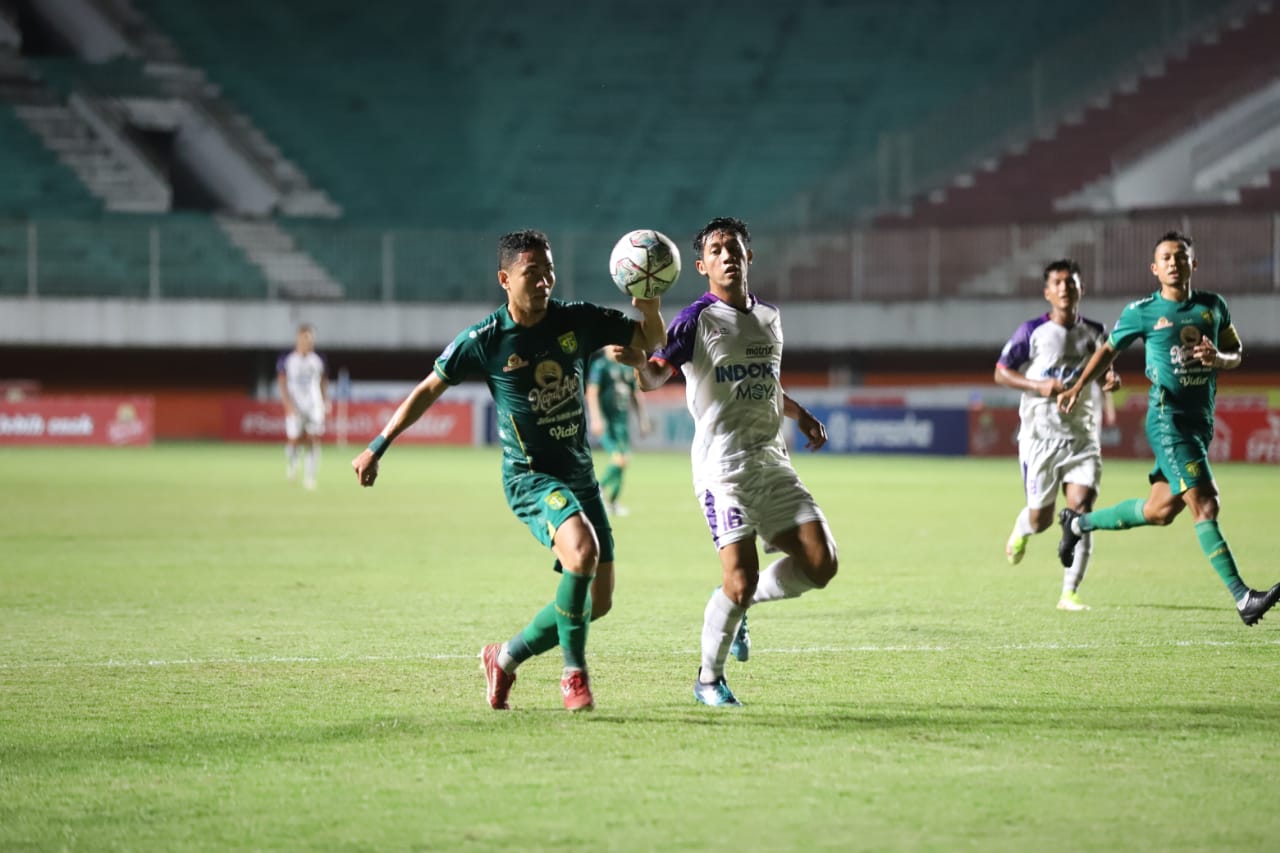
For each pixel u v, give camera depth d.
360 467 24.11
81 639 32.16
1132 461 118.75
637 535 58.25
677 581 43.25
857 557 49.41
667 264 24.30
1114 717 23.50
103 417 138.38
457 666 28.64
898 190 152.75
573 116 169.75
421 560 48.75
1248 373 133.62
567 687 23.94
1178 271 32.78
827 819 17.73
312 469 85.44
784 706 24.50
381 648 30.92
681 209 160.25
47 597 39.31
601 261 147.88
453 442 145.25
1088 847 16.64
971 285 138.38
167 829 17.47
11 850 16.70
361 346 146.12
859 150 162.25
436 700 25.19
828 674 27.53
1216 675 27.30
